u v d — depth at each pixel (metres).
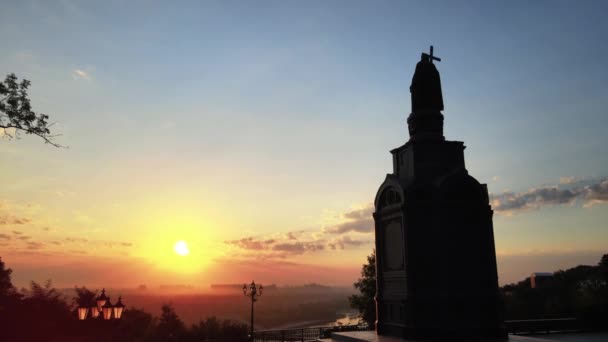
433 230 27.11
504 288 92.19
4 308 29.89
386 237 29.73
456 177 27.80
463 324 25.95
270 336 43.59
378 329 29.11
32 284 31.97
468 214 27.72
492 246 27.58
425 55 31.00
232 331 44.25
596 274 65.25
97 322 24.50
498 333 26.16
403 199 27.70
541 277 89.00
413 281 26.69
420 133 29.66
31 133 21.00
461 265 26.92
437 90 30.38
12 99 20.27
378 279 29.92
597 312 36.09
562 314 49.22
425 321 26.02
